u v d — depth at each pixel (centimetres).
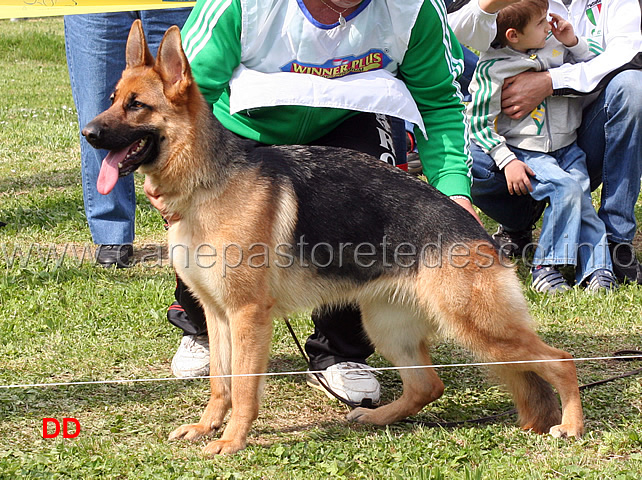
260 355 408
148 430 431
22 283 678
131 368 523
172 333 584
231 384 422
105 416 449
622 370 525
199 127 404
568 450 404
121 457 390
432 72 481
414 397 456
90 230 771
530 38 672
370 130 493
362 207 425
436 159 489
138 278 710
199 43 444
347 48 458
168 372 520
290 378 522
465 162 489
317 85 452
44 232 834
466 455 397
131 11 714
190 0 700
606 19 710
